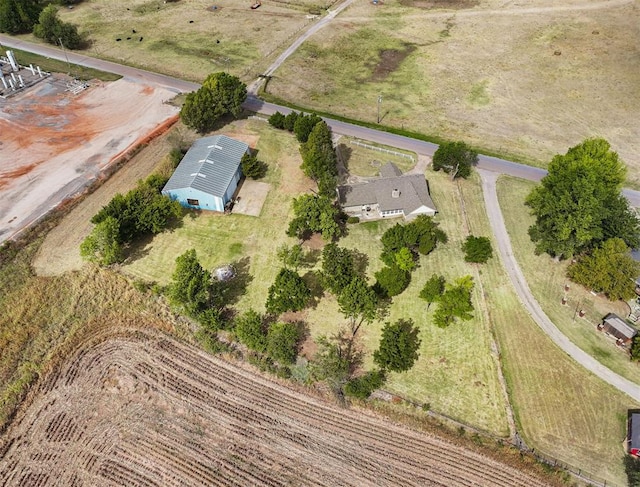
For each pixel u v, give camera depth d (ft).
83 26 454.81
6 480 153.79
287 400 175.42
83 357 187.83
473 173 282.77
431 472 156.56
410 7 507.30
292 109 338.75
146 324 199.21
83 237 235.81
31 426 167.22
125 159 284.00
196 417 169.68
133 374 182.19
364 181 274.36
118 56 401.70
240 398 175.42
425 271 222.48
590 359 188.55
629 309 207.72
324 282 201.57
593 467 157.48
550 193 219.41
